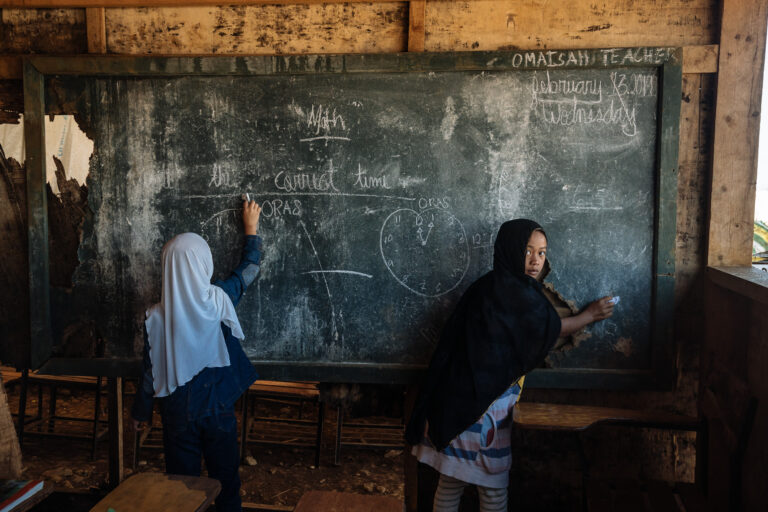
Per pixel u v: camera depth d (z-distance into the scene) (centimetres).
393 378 282
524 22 267
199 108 276
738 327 231
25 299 295
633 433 292
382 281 280
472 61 262
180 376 233
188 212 282
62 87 278
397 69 266
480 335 240
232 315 244
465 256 275
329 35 275
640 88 260
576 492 300
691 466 289
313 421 446
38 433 424
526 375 276
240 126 276
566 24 266
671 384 269
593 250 270
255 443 426
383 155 273
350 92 271
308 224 279
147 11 278
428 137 271
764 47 253
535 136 267
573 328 259
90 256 286
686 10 260
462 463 242
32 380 425
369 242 278
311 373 285
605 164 265
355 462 426
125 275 287
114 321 289
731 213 263
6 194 290
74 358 290
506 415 247
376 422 488
